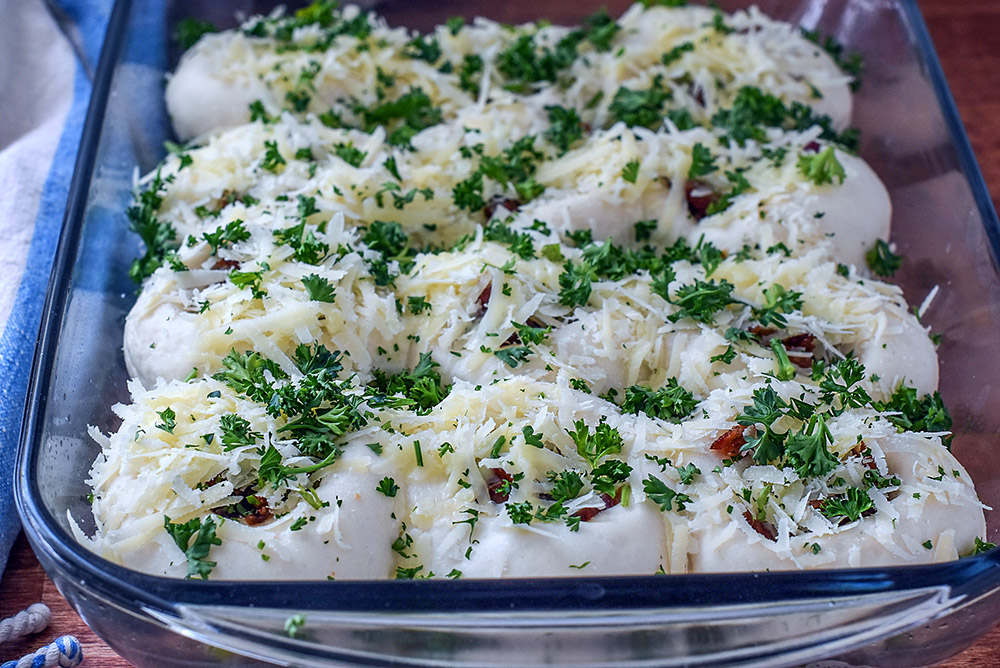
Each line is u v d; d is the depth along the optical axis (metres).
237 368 0.30
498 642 0.25
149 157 0.39
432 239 0.36
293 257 0.31
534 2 0.45
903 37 0.41
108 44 0.38
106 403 0.32
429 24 0.45
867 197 0.37
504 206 0.36
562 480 0.28
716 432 0.29
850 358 0.33
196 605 0.24
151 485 0.27
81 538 0.27
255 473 0.28
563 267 0.33
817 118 0.40
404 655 0.25
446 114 0.40
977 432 0.32
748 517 0.28
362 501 0.28
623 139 0.37
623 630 0.25
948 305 0.35
